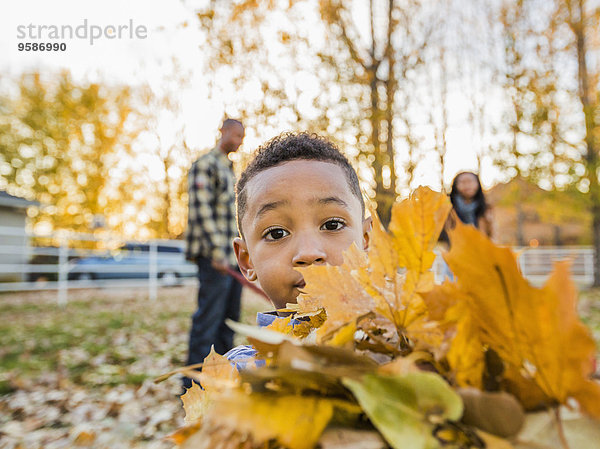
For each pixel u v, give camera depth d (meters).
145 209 21.94
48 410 3.20
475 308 0.31
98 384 3.77
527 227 24.39
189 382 3.06
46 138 20.11
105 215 21.88
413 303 0.39
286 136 1.06
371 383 0.28
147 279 14.32
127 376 3.96
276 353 0.36
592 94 11.48
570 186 11.76
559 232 24.53
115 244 16.11
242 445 0.33
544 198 12.31
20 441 2.70
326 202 0.92
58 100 19.64
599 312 6.76
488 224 4.56
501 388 0.31
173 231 20.91
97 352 4.84
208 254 3.07
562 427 0.28
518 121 10.83
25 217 17.05
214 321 3.10
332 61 8.26
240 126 3.35
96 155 20.56
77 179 20.88
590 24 10.98
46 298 10.75
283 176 0.93
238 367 0.75
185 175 19.39
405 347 0.40
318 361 0.30
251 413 0.30
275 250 0.92
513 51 10.68
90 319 7.07
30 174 20.75
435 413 0.27
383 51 8.38
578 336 0.27
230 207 3.25
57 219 21.48
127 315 7.47
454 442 0.27
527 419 0.29
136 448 2.57
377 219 0.42
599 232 11.98
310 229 0.91
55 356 4.71
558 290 0.27
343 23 8.25
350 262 0.48
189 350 3.10
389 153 8.10
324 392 0.33
